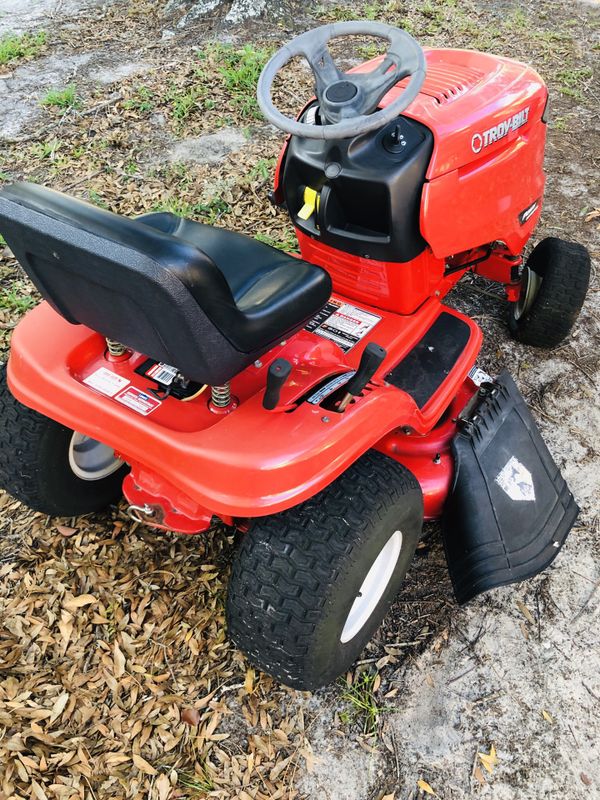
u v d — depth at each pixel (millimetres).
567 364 2932
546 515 2086
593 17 6176
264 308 1535
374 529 1623
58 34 5871
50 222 1324
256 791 1738
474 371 2361
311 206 2170
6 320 3057
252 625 1618
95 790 1724
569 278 2650
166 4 6344
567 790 1749
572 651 2018
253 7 5801
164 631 2043
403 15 6102
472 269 2855
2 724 1817
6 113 4672
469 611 2111
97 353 1871
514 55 5480
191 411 1721
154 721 1854
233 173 4016
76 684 1918
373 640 2047
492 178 2168
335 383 1751
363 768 1783
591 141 4438
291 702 1904
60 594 2123
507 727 1860
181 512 1852
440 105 2078
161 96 4773
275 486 1521
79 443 2141
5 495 2389
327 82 1926
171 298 1244
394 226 2004
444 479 2109
